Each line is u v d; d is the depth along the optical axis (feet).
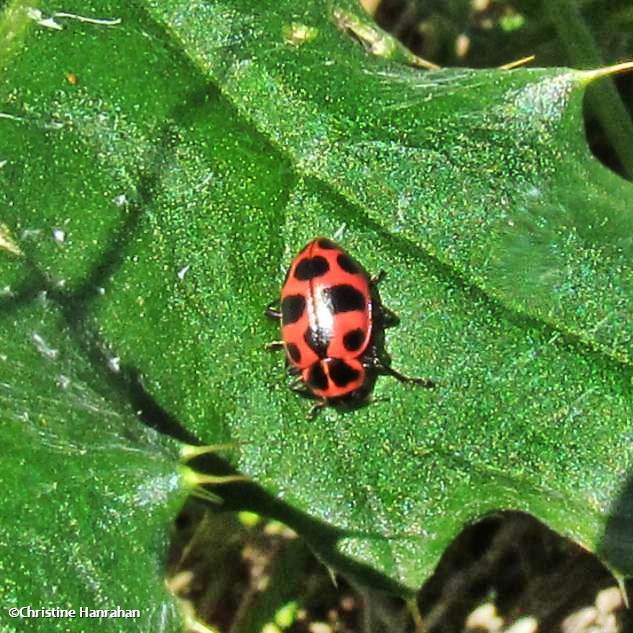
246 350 0.29
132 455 0.27
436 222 0.29
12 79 0.30
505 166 0.29
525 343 0.29
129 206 0.29
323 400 0.29
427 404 0.29
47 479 0.26
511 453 0.29
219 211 0.29
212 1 0.30
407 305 0.29
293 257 0.29
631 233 0.29
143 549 0.26
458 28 0.35
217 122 0.30
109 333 0.29
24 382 0.27
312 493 0.29
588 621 0.33
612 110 0.33
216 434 0.29
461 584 0.33
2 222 0.29
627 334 0.29
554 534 0.33
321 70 0.29
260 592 0.34
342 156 0.29
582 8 0.34
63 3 0.30
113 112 0.29
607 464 0.28
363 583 0.29
